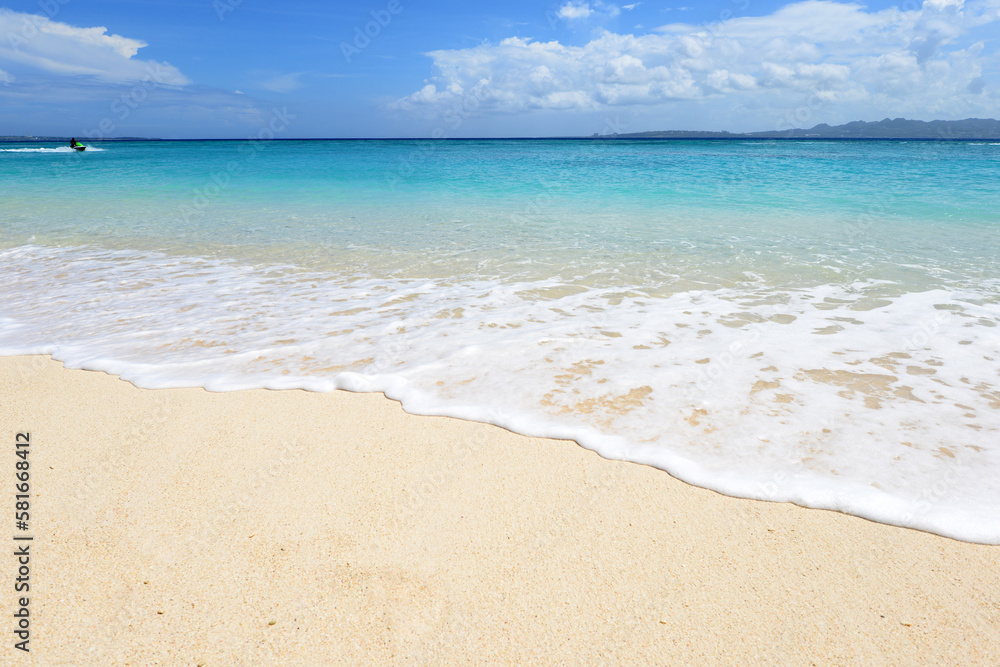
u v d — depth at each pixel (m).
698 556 2.32
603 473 2.88
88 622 2.00
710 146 63.50
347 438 3.22
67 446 3.16
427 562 2.29
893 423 3.28
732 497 2.68
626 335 4.75
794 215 10.77
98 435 3.28
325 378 3.99
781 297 5.73
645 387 3.79
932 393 3.64
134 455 3.06
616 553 2.34
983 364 4.06
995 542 2.37
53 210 12.24
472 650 1.90
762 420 3.35
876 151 43.28
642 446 3.11
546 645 1.92
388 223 10.45
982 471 2.82
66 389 3.86
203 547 2.37
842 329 4.80
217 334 4.89
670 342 4.58
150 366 4.23
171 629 1.98
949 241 8.34
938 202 12.11
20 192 15.50
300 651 1.90
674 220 10.41
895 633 1.96
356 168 24.08
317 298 5.94
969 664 1.84
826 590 2.14
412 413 3.49
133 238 9.23
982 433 3.16
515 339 4.67
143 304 5.77
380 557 2.32
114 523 2.52
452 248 8.28
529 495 2.72
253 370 4.14
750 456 2.99
